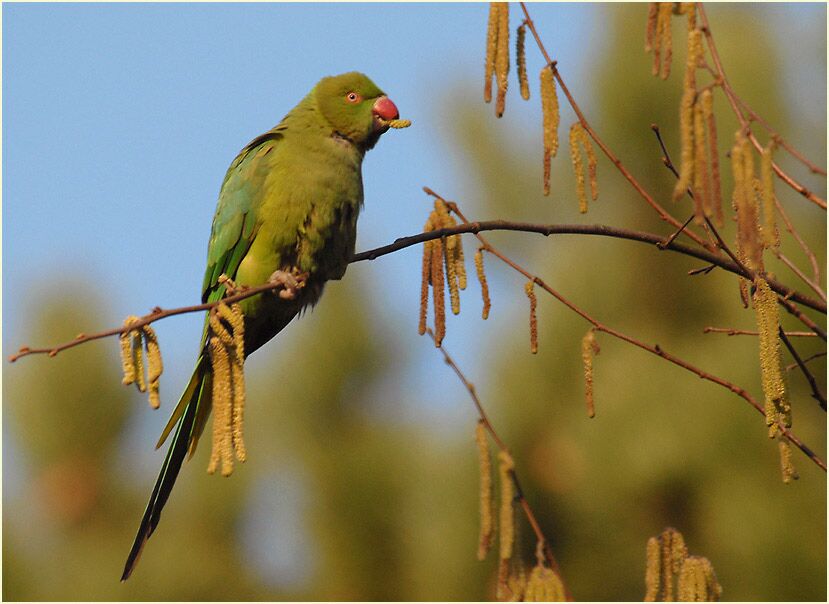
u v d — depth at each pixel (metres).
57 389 12.39
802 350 11.09
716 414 10.98
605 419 11.23
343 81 8.30
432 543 11.49
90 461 12.50
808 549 10.68
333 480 11.94
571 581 11.53
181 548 12.05
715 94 11.72
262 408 12.34
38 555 12.20
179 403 7.23
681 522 11.29
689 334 11.86
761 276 5.62
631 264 12.20
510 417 11.67
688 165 4.87
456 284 6.39
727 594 10.85
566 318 11.91
